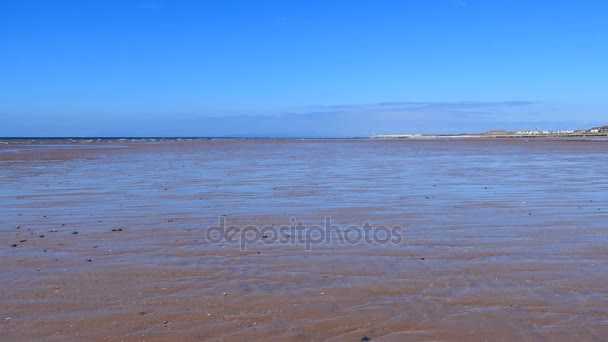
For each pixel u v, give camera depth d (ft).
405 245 27.55
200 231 31.55
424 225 32.96
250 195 48.03
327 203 42.80
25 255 25.76
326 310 18.20
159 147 202.80
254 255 25.68
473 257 24.91
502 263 23.77
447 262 24.07
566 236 29.32
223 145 240.32
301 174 70.38
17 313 18.02
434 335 16.17
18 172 75.10
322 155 129.70
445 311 17.99
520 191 49.47
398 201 43.52
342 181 60.18
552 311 17.90
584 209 38.45
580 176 64.34
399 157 116.37
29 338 16.05
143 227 32.83
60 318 17.56
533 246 26.96
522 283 20.85
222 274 22.45
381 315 17.70
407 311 18.03
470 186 54.13
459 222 33.78
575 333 16.20
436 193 48.44
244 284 21.08
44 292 20.16
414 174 69.15
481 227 32.09
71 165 90.33
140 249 26.96
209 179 63.41
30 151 154.81
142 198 46.11
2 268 23.45
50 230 32.04
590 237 29.01
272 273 22.58
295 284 21.04
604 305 18.40
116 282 21.38
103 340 15.92
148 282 21.38
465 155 123.44
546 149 156.15
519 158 107.24
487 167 81.35
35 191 51.57
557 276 21.74
